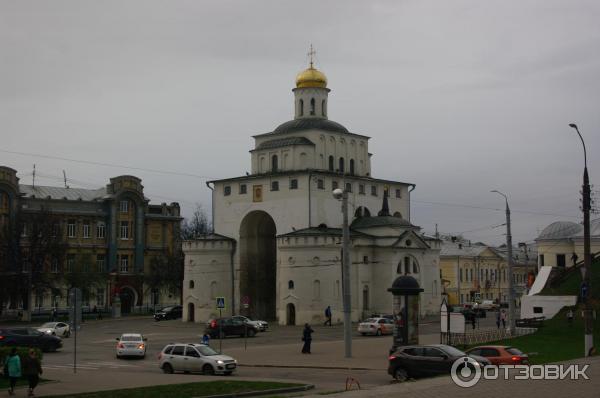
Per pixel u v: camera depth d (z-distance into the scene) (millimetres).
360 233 91812
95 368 43531
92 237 116250
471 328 73625
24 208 109562
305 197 91438
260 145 100438
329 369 41719
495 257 150625
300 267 86188
